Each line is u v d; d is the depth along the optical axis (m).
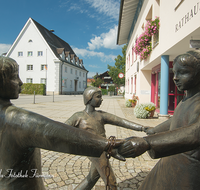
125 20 15.23
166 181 1.07
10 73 0.92
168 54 7.36
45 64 34.81
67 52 39.62
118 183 2.63
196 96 1.04
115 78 38.34
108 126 6.70
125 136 5.30
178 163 1.03
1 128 0.88
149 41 9.34
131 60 17.97
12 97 0.96
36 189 1.03
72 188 2.44
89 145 0.82
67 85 39.16
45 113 9.83
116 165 3.28
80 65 49.47
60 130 0.80
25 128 0.82
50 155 3.77
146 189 1.25
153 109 8.43
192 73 1.00
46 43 34.47
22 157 0.91
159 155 0.83
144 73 12.66
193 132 0.82
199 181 0.95
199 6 4.18
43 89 31.56
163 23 7.09
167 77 7.64
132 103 13.98
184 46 6.05
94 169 1.81
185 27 4.96
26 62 35.50
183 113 1.06
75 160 3.51
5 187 0.91
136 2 12.02
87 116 1.74
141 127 1.65
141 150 0.82
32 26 34.91
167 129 1.37
